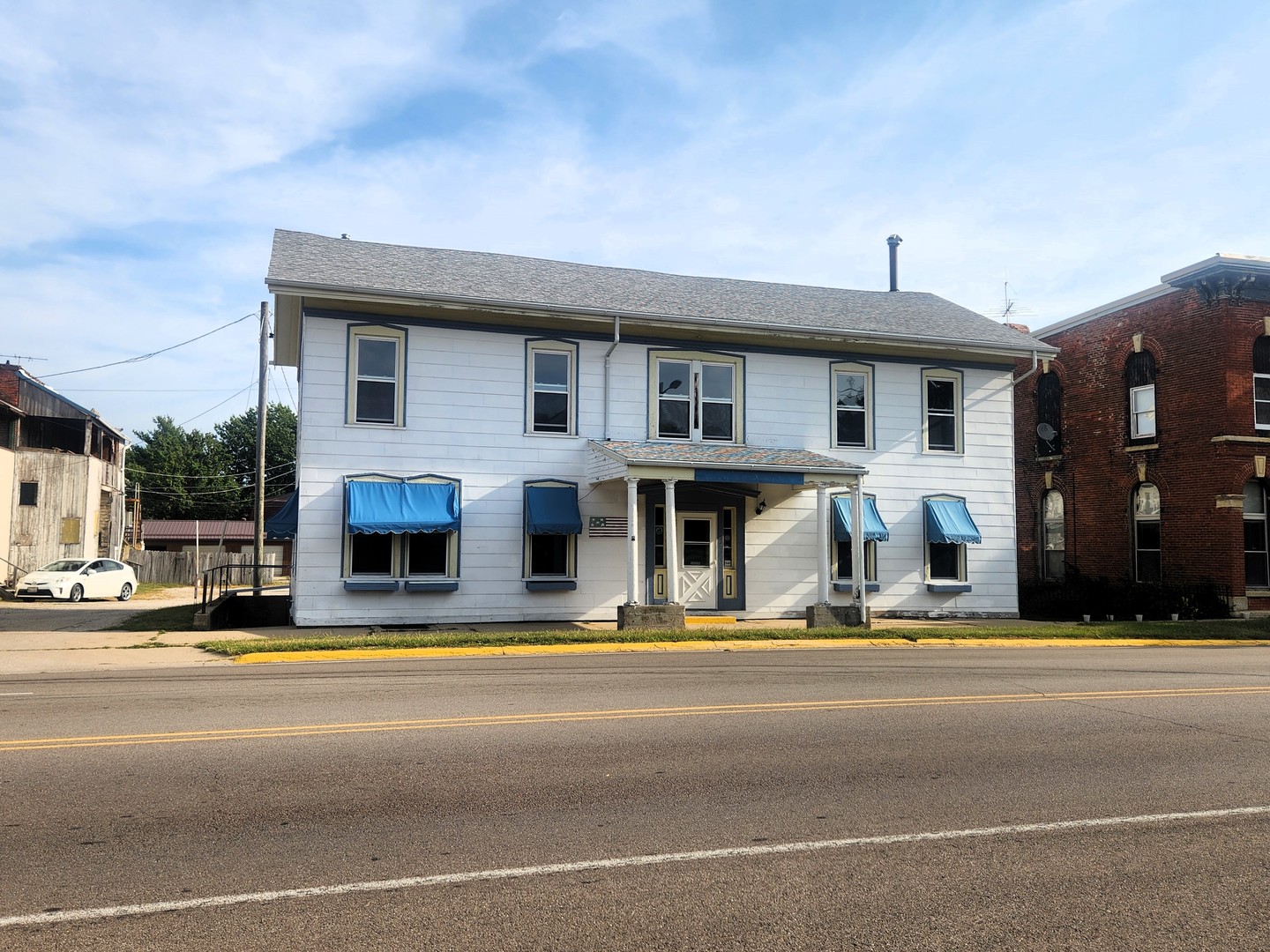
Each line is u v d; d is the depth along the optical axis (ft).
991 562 74.49
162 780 21.80
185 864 16.52
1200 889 15.89
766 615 69.15
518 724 28.63
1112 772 23.44
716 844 17.88
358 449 60.85
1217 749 26.04
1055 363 92.94
